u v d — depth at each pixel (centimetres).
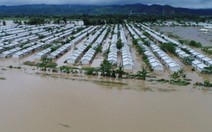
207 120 4541
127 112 4700
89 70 7019
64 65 7700
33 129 4000
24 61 8106
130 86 6150
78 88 5859
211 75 7206
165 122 4397
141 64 8075
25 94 5362
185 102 5269
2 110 4575
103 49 10231
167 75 7050
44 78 6500
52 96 5316
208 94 5788
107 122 4300
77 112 4616
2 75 6619
